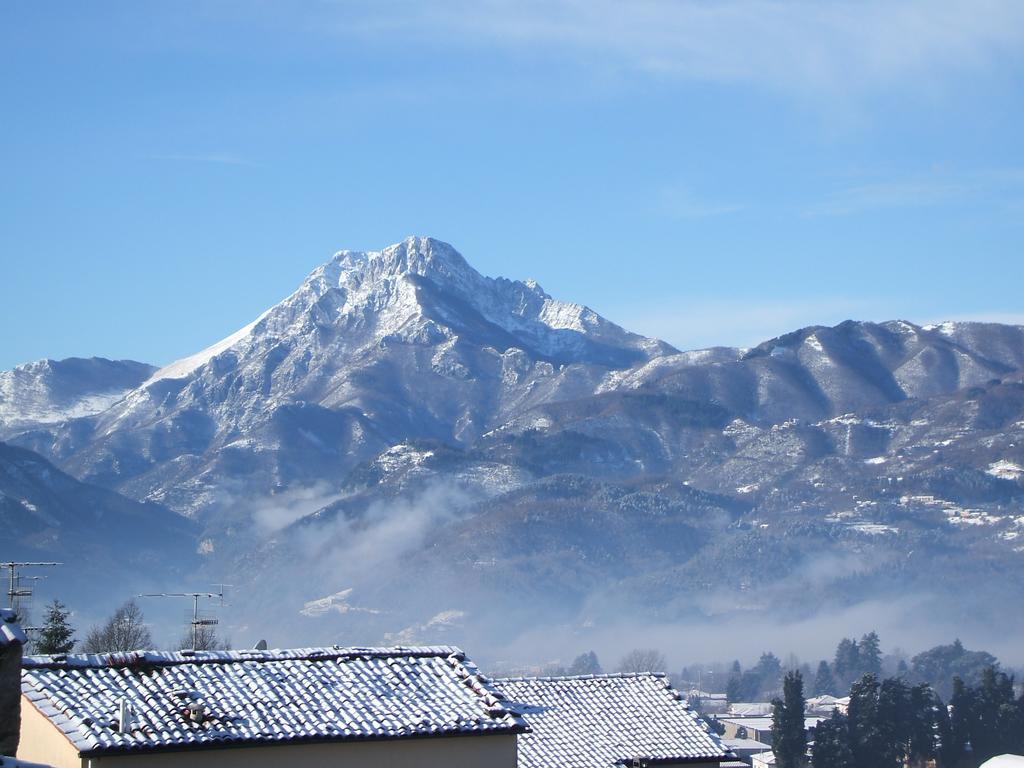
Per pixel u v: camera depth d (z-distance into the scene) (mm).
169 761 31281
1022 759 105000
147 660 34875
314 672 35562
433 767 33500
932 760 143000
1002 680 150000
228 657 35656
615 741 41531
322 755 32594
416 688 35562
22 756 33000
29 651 68750
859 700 143750
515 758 34312
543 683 44406
